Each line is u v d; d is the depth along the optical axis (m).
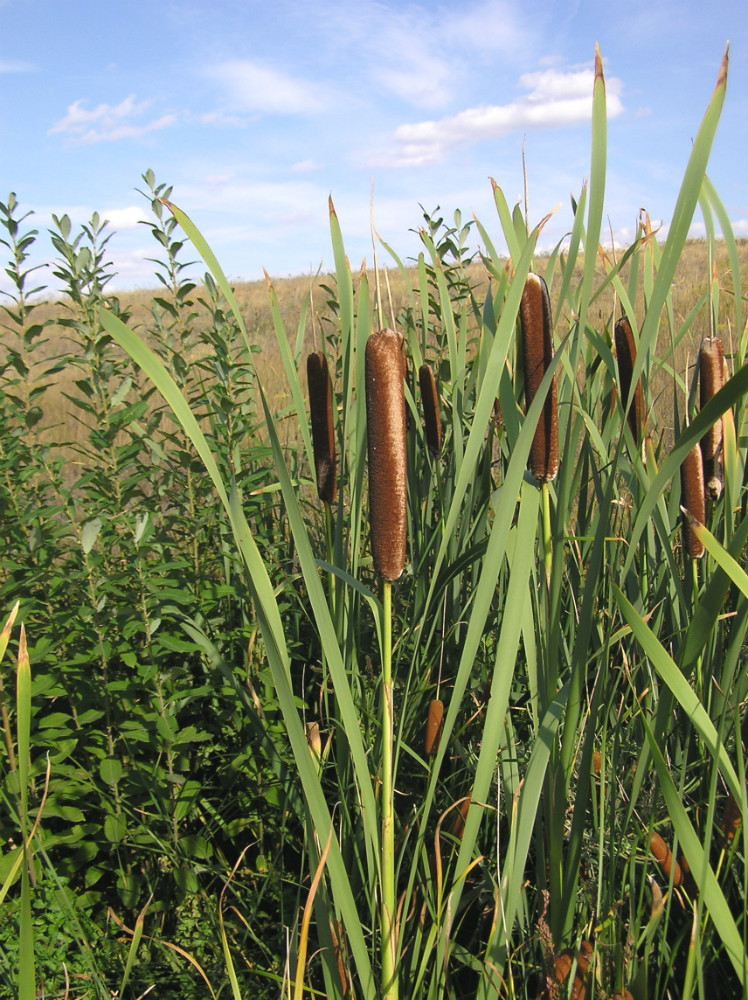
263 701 2.63
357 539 1.86
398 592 3.04
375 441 1.19
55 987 1.88
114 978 2.03
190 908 2.19
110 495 2.80
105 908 2.37
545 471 1.42
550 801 1.47
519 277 1.20
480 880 1.99
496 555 1.24
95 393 2.84
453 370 2.19
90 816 2.52
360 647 2.92
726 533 1.69
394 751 2.01
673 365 2.43
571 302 1.50
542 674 1.55
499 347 1.22
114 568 2.96
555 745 1.49
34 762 2.37
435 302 3.22
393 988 1.31
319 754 1.75
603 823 1.67
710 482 2.01
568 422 1.52
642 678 2.14
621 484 2.58
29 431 3.03
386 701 1.27
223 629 3.10
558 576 1.46
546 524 1.49
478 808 1.33
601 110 1.13
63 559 3.09
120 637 2.69
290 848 2.53
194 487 3.14
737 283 1.87
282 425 5.23
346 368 1.79
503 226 1.52
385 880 1.29
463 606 2.64
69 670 2.52
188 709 2.82
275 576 3.01
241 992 1.96
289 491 1.11
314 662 3.06
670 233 1.14
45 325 2.85
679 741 2.01
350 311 1.75
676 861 1.77
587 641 1.33
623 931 1.70
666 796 1.18
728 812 1.63
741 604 1.39
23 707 0.96
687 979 1.30
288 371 1.68
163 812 2.42
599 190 1.16
